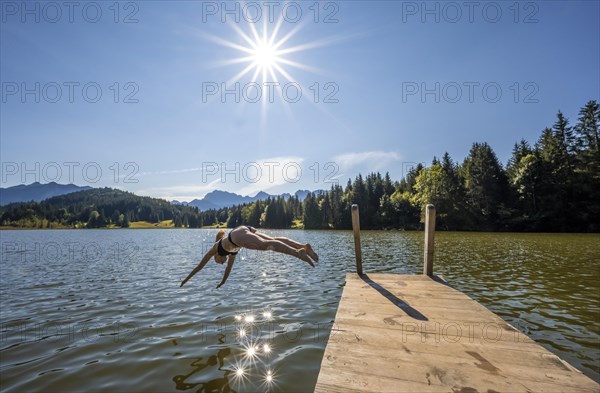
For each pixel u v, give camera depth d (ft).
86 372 17.51
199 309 30.94
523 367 10.76
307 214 357.00
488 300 32.32
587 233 166.40
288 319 27.30
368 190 322.14
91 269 62.08
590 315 27.20
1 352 20.56
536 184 200.34
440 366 10.90
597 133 187.01
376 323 15.33
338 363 11.20
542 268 52.19
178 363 18.57
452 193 227.40
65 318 28.35
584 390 9.27
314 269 56.85
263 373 17.20
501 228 203.51
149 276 52.80
